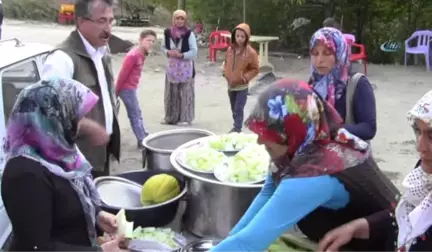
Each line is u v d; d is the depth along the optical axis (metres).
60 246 2.29
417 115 1.85
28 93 2.27
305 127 2.10
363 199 2.17
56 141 2.28
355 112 3.34
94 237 2.52
